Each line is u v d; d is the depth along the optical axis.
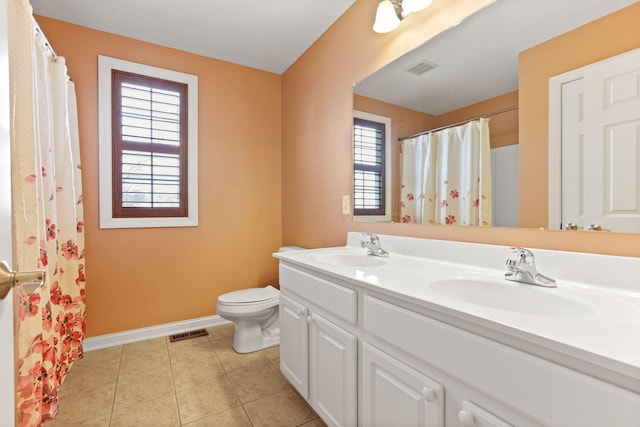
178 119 2.41
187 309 2.43
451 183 1.33
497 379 0.64
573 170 0.96
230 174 2.60
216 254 2.54
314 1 1.85
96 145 2.10
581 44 0.94
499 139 1.15
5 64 0.50
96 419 1.41
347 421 1.11
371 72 1.75
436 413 0.77
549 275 0.98
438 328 0.77
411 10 1.42
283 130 2.81
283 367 1.61
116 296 2.18
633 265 0.82
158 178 2.33
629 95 0.84
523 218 1.09
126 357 1.98
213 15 1.96
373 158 1.75
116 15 1.95
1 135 0.48
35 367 1.20
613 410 0.48
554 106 1.00
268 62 2.61
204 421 1.40
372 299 0.99
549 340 0.55
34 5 1.84
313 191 2.33
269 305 2.05
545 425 0.57
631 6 0.84
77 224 1.93
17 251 1.12
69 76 2.01
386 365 0.94
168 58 2.34
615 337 0.55
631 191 0.84
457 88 1.30
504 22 1.13
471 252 1.22
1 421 0.46
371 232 1.77
